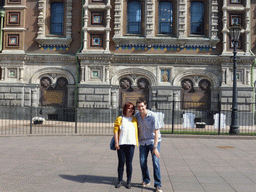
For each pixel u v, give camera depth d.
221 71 20.88
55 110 21.62
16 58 21.31
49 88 21.83
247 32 20.73
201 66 21.09
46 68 21.66
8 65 21.44
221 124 16.41
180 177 6.52
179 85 21.12
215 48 21.16
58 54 21.39
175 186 5.81
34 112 21.39
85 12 20.88
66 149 10.02
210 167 7.54
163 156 9.03
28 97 21.48
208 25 21.20
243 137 13.53
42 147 10.36
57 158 8.41
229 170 7.21
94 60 20.72
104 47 20.92
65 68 21.64
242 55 20.50
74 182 5.99
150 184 6.03
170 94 20.91
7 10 21.62
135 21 21.45
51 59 21.53
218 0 21.20
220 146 11.22
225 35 20.73
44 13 21.84
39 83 21.80
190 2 21.36
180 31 20.97
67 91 21.75
